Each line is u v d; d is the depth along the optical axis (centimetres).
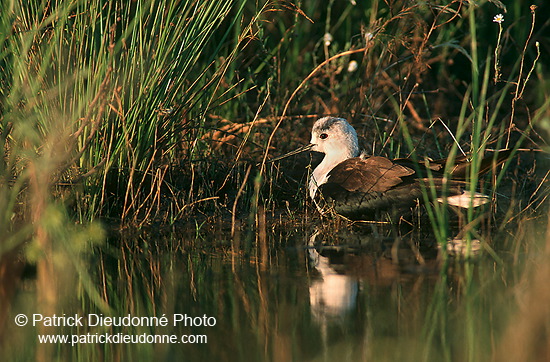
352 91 1497
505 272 888
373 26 1397
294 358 692
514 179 1323
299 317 777
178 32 1076
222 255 988
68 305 824
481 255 958
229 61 1184
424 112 1609
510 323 738
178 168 1261
